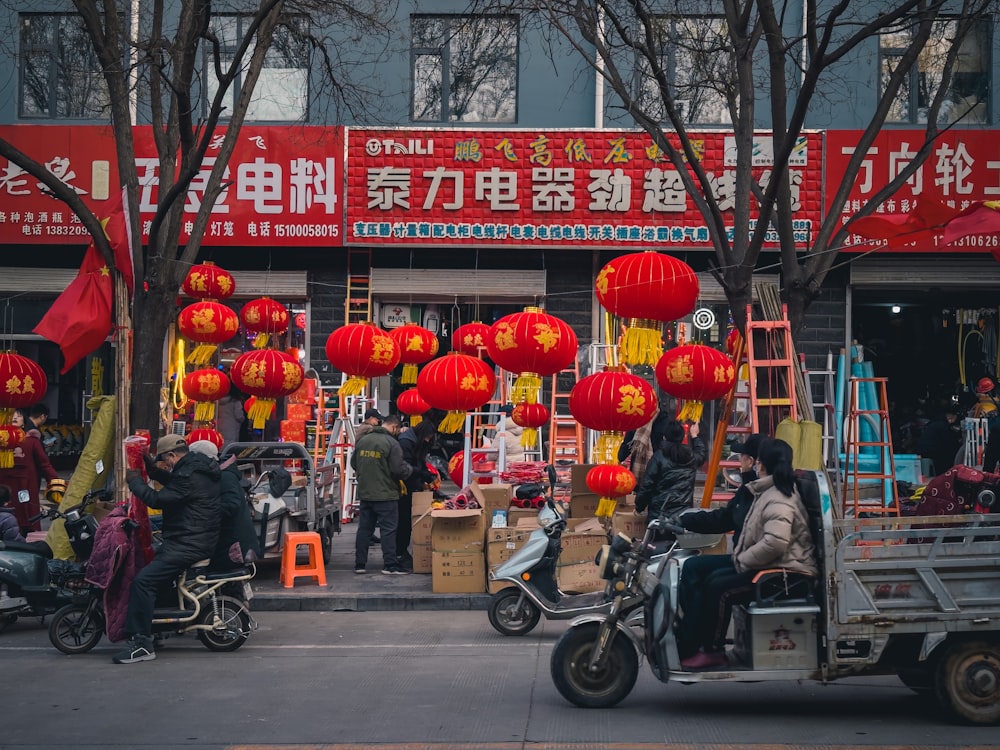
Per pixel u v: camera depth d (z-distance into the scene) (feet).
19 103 56.85
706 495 35.47
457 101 56.65
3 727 20.80
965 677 20.67
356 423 54.95
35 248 56.13
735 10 38.68
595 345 50.70
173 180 37.24
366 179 54.08
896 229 39.50
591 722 21.02
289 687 24.07
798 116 32.73
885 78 54.80
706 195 37.06
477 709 22.03
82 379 60.85
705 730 20.39
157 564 27.27
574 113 55.98
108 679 24.98
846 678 24.80
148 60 35.42
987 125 54.75
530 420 36.11
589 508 37.88
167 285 35.60
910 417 57.41
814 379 55.06
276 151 54.03
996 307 56.90
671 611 21.20
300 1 43.16
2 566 29.99
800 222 53.01
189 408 53.72
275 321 39.24
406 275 55.88
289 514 37.88
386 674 25.35
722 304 55.21
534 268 55.98
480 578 34.68
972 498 30.42
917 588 20.79
